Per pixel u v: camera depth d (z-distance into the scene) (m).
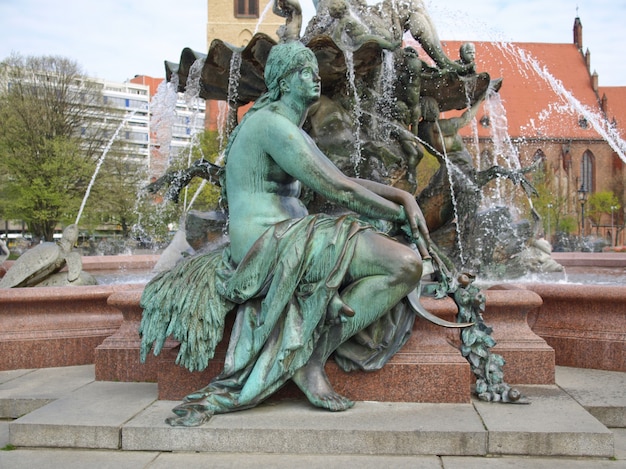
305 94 3.70
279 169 3.75
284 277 3.50
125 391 4.18
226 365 3.64
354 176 5.82
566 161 70.56
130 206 41.75
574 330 4.98
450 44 36.72
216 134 36.31
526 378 4.34
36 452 3.38
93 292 5.31
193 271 3.87
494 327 4.47
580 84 74.69
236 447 3.32
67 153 39.28
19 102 39.53
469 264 6.80
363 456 3.26
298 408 3.64
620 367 4.77
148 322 3.83
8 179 40.25
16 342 5.13
